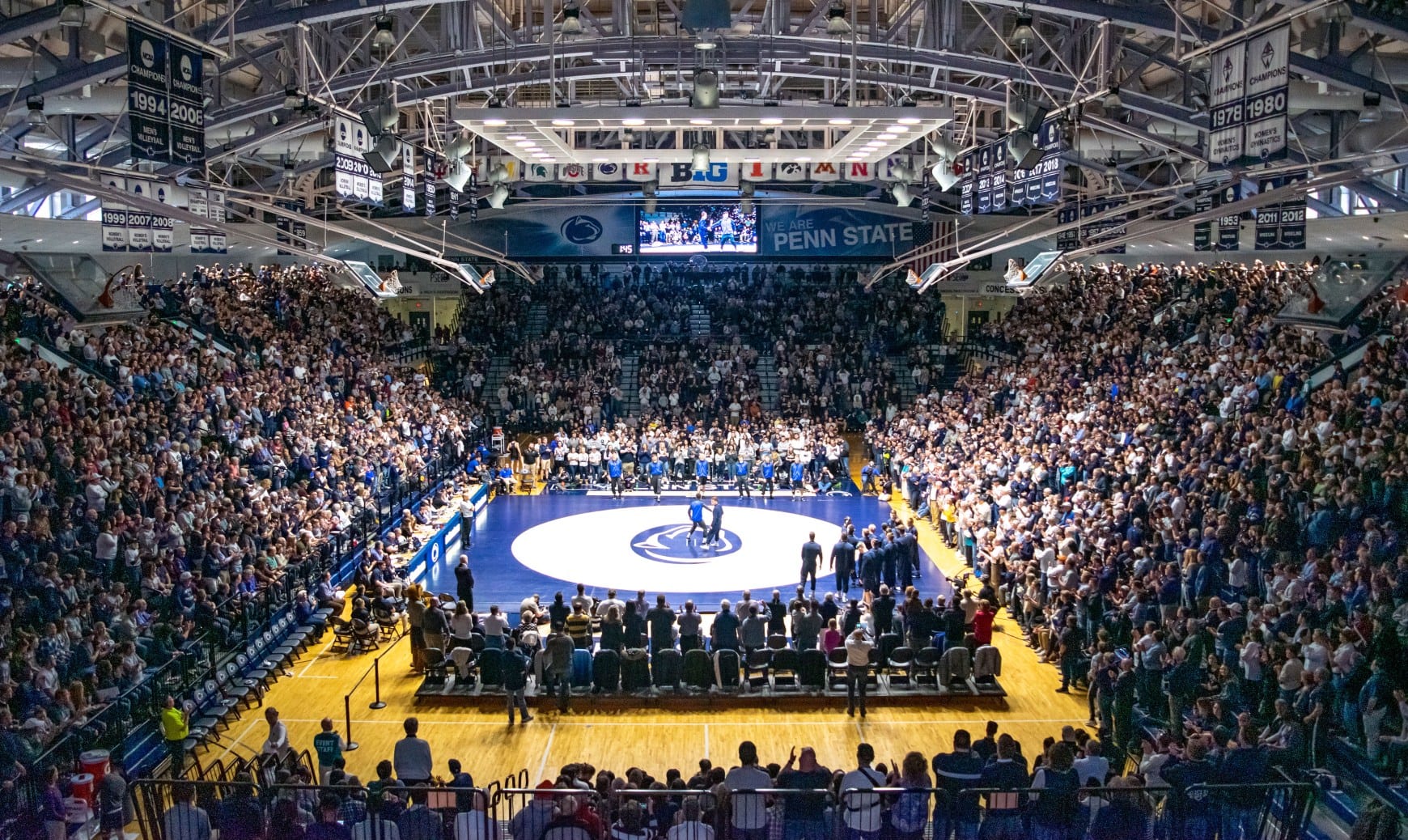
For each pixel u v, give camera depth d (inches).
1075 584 885.2
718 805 477.4
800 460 1676.9
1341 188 1612.9
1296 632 663.8
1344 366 1098.7
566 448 1717.5
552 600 1105.4
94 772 582.2
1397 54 1107.3
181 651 748.6
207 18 1114.1
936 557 1266.0
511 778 623.2
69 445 872.9
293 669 889.5
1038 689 847.1
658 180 1348.4
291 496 1095.0
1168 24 925.2
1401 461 761.0
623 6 1098.1
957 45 1110.4
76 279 1439.5
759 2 1296.8
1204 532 849.5
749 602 837.2
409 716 793.6
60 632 668.1
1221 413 1078.4
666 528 1437.0
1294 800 509.0
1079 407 1348.4
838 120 609.3
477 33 1125.7
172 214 879.1
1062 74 1090.7
